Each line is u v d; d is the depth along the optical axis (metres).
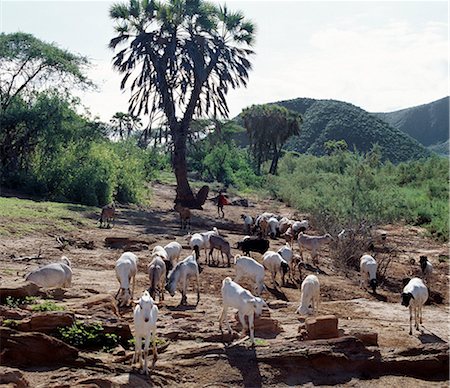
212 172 68.12
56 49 42.41
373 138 127.81
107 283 15.95
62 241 21.66
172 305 14.16
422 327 14.29
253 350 10.70
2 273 14.95
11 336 9.48
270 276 19.36
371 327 13.84
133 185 42.53
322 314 14.80
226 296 11.37
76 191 37.56
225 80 40.97
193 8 40.41
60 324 10.23
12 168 40.41
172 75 40.00
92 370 9.45
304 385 10.23
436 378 11.27
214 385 9.66
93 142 41.94
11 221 23.34
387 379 10.88
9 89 41.47
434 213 36.72
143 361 9.64
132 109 41.47
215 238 20.38
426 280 19.98
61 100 41.34
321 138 132.00
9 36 41.09
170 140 42.62
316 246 22.39
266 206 47.88
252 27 41.91
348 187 33.84
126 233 25.75
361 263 19.22
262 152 83.81
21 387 8.45
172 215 36.38
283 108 82.00
